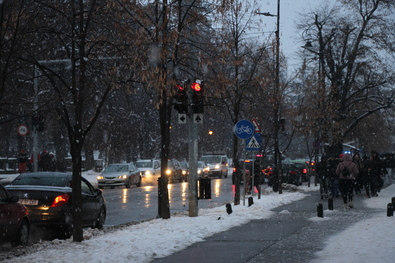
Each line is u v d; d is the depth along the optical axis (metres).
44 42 11.06
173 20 15.33
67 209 13.70
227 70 21.36
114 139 52.41
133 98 50.31
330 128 33.16
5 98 9.73
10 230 11.30
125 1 12.12
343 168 19.69
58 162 39.84
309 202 23.25
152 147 61.00
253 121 23.78
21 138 46.97
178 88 15.97
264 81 22.00
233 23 21.47
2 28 8.91
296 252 10.40
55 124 29.38
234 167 22.03
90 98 12.24
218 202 25.42
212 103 19.45
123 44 11.47
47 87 13.33
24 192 13.54
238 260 9.72
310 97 33.12
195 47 16.62
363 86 41.25
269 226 14.56
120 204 24.14
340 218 16.31
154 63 13.21
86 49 12.07
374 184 26.31
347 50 39.81
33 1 9.91
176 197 28.64
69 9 11.30
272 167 39.75
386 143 67.12
